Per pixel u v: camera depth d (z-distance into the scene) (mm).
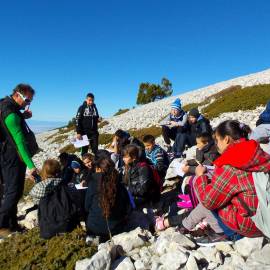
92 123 5730
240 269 2121
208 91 18016
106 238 2869
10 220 3334
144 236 2758
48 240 2881
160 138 9445
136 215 3150
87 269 2268
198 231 2699
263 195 2129
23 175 3285
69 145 12523
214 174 2264
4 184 3357
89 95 5699
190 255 2273
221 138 2297
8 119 3076
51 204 2924
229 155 2219
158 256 2475
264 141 3395
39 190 2939
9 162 3184
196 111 4914
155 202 3529
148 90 34438
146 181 3277
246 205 2174
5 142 3178
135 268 2377
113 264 2461
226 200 2244
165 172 3871
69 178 4461
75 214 2941
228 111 10258
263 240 2291
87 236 2873
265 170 2150
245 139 2289
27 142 3244
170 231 2826
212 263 2275
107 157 2908
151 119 14805
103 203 2734
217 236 2486
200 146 3434
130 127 14234
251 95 10844
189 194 2859
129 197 2928
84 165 4441
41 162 11008
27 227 3488
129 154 3332
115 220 2812
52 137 20078
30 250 2801
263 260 2162
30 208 4062
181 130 5078
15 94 3160
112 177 2812
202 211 2490
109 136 12656
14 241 3074
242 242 2316
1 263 2812
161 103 20453
